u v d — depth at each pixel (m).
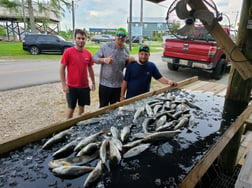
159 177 1.06
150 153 1.28
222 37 1.77
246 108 2.13
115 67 2.77
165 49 6.66
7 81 5.52
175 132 1.52
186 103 2.27
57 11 17.48
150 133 1.47
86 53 2.86
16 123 3.06
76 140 1.35
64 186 0.98
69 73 2.79
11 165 1.11
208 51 5.62
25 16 18.94
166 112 1.92
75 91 2.85
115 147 1.28
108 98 2.94
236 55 1.82
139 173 1.09
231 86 2.31
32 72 6.77
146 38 33.00
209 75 6.68
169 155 1.27
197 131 1.61
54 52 11.87
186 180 1.01
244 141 2.67
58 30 25.59
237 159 2.36
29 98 4.23
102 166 1.09
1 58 9.58
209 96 2.64
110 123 1.69
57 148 1.30
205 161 1.20
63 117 3.34
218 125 1.73
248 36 1.82
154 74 2.88
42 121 3.17
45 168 1.10
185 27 1.81
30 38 11.37
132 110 1.97
